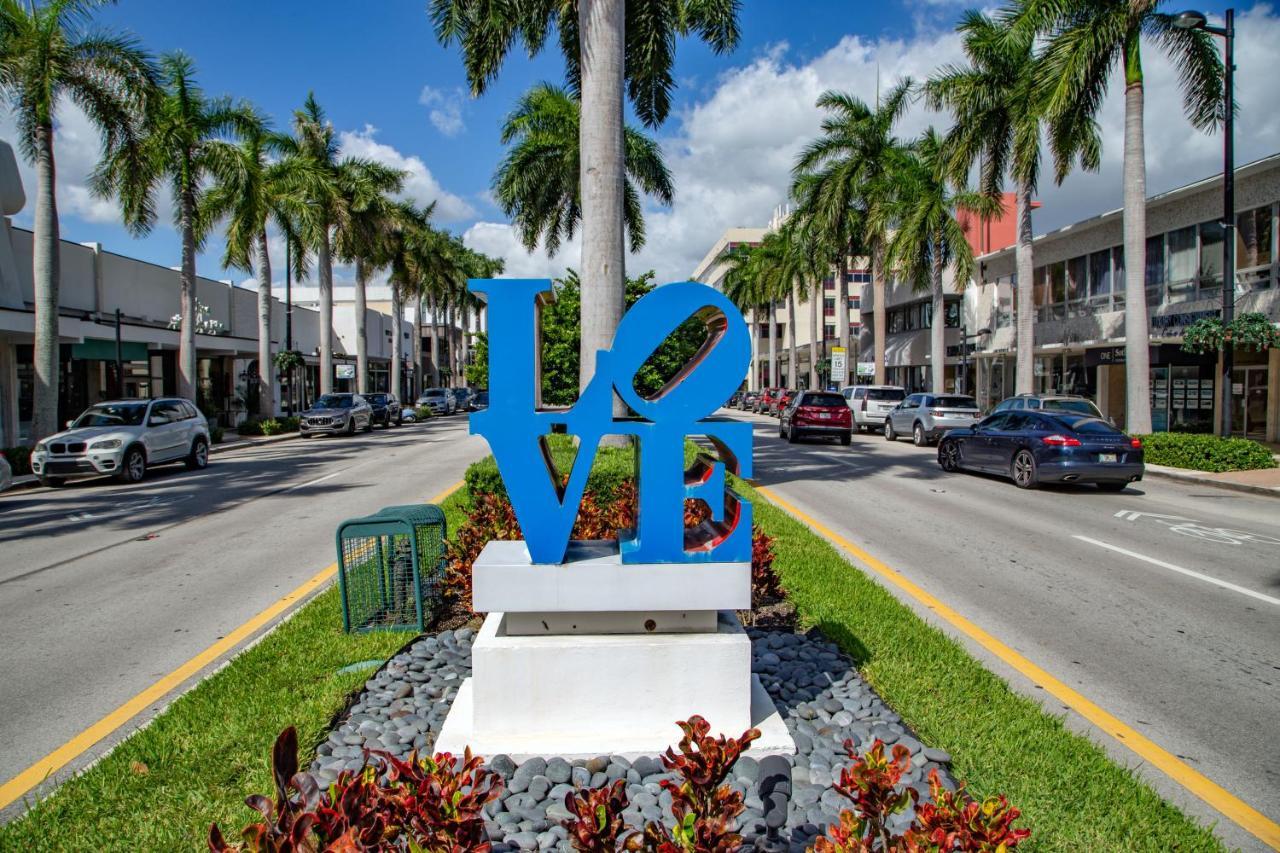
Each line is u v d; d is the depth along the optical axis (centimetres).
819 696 435
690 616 395
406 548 615
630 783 346
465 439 2859
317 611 611
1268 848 319
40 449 1589
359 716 421
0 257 2256
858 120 3347
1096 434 1352
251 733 388
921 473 1655
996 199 2609
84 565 875
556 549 385
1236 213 2114
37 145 1864
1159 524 1068
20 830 311
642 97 1684
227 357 3697
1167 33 1847
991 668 516
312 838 207
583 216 1169
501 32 1491
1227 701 467
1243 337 1680
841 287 3994
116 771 355
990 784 342
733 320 388
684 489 392
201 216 2892
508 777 352
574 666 379
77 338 2367
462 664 498
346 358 5262
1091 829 310
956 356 3909
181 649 575
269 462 2061
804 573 708
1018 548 903
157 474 1814
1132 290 1823
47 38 1844
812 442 2591
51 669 536
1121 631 599
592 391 384
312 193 3425
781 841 301
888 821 313
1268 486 1370
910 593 699
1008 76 2423
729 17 1552
